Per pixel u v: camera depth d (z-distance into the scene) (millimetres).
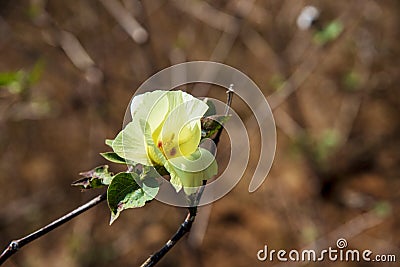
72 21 1778
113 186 532
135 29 1407
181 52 1534
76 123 1788
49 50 1707
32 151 1783
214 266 1581
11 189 1734
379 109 1825
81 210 572
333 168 1672
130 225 1633
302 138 1624
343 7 1741
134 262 1600
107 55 1751
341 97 1803
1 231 1657
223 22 1634
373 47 1786
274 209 1641
